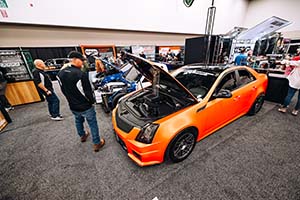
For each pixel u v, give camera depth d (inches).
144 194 60.1
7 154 87.7
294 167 70.7
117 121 77.3
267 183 62.8
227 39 217.8
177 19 397.4
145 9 342.0
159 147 63.5
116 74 154.8
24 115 144.5
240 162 74.8
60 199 59.5
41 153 87.3
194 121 71.1
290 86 117.9
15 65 168.2
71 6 264.8
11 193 62.9
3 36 237.9
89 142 96.0
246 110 109.4
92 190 62.8
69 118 134.3
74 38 300.4
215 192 59.7
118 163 77.2
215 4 449.4
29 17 236.1
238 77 99.0
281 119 117.0
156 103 81.7
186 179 66.0
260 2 497.0
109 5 298.8
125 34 355.6
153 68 72.4
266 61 170.4
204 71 99.6
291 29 430.6
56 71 290.7
